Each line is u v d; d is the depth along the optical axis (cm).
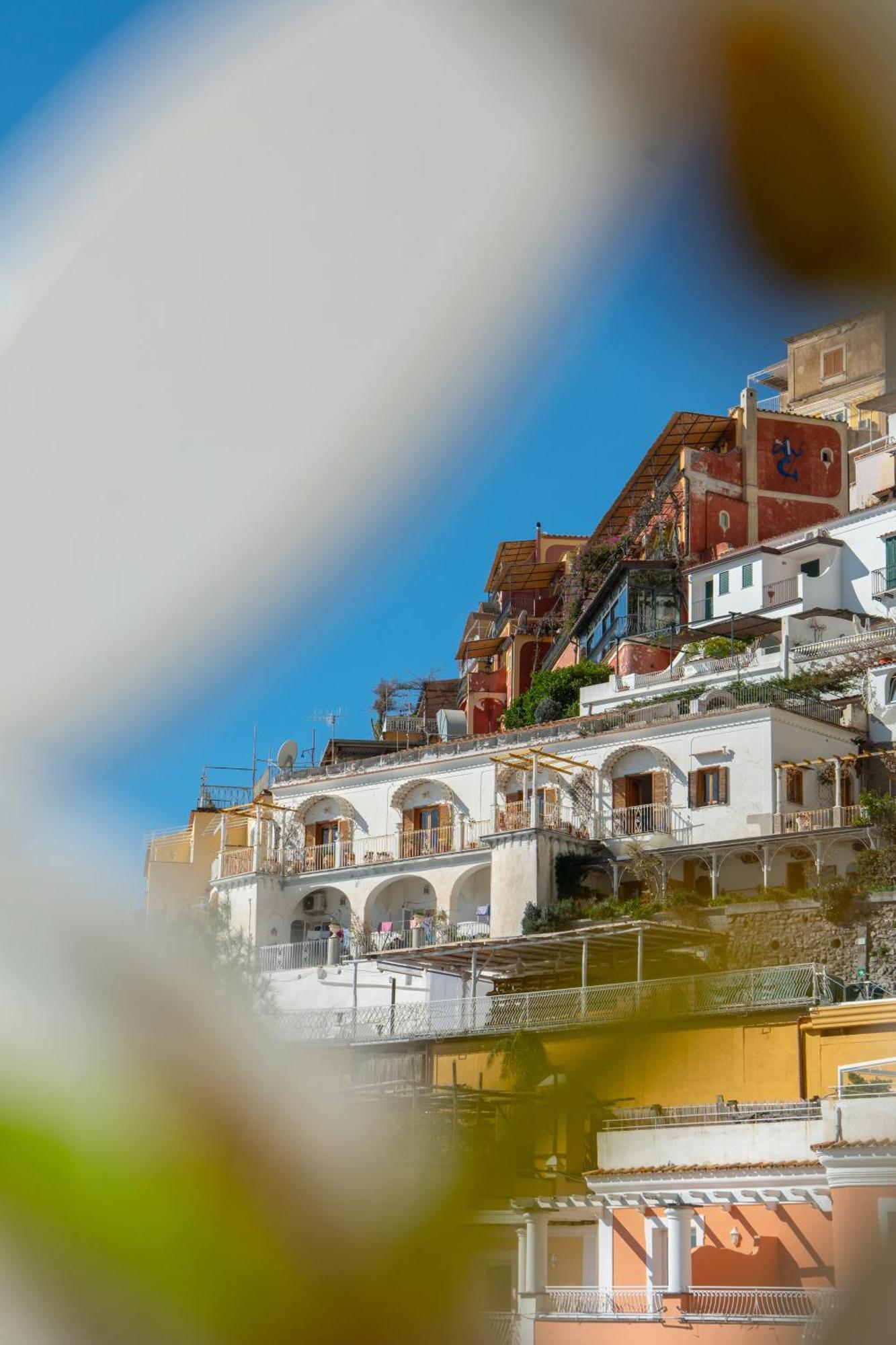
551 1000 4166
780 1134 3006
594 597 8444
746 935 5072
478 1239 3125
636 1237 3095
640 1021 3866
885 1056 3422
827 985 3878
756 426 8575
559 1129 3644
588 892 6197
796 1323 2503
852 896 4875
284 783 7706
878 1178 2598
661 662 7688
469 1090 3600
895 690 6334
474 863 6781
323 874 7219
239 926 7269
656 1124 3488
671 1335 2712
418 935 6588
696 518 8319
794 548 7444
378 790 7306
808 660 6719
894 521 7200
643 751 6366
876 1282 1518
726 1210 2953
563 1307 3008
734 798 6041
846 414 8969
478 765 6988
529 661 9500
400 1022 4431
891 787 6109
